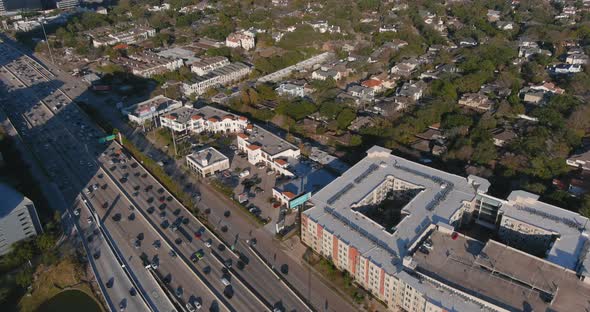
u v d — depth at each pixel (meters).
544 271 173.00
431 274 174.88
